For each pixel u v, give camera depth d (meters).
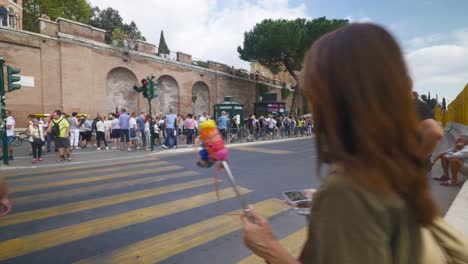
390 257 0.55
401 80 0.60
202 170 7.68
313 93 0.66
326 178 0.62
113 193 5.32
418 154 0.60
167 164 8.75
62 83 19.33
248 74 34.88
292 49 29.47
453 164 5.40
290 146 14.73
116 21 46.25
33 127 9.37
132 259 2.92
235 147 14.16
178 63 26.61
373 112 0.56
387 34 0.64
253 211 0.93
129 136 12.66
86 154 11.47
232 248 3.16
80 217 4.09
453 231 0.91
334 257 0.54
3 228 3.69
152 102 24.73
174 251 3.09
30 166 8.55
